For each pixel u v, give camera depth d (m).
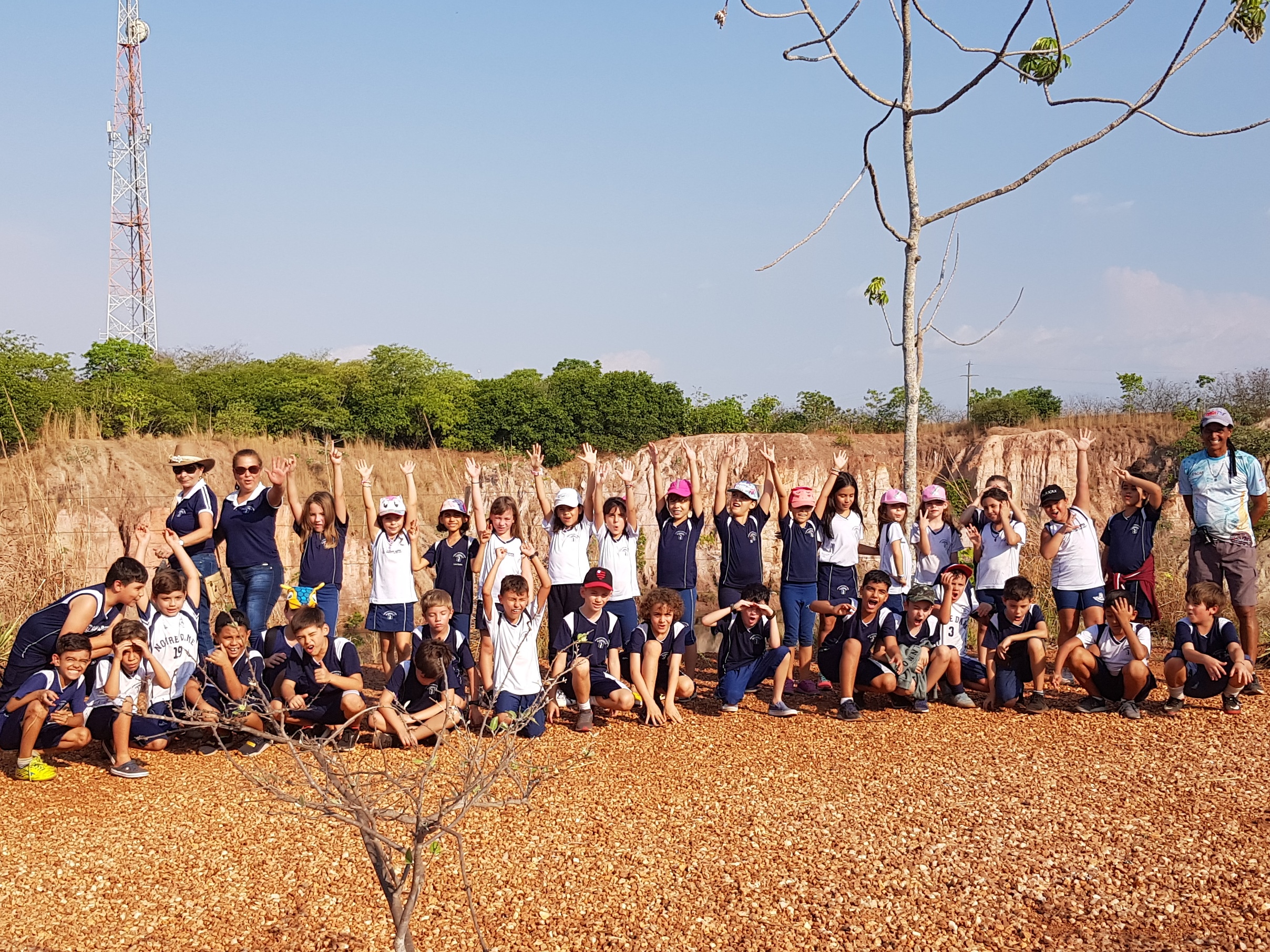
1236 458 8.18
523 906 4.37
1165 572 11.75
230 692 6.73
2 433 16.11
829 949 3.93
